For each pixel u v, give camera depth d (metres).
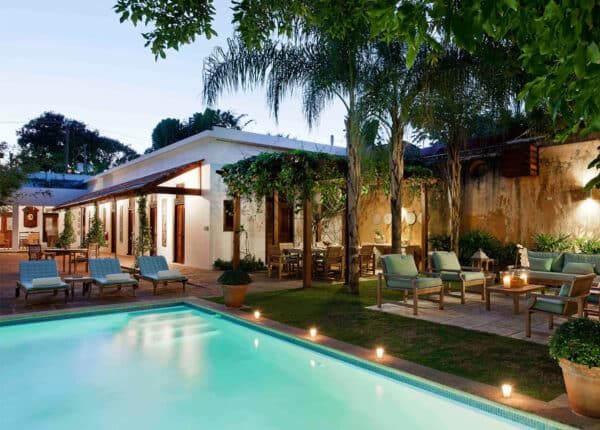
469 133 10.69
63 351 5.68
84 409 4.04
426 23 1.89
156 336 6.39
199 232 14.28
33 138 42.59
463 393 3.73
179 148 15.73
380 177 12.06
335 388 4.52
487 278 8.45
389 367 4.39
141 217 14.51
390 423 3.69
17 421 3.79
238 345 5.99
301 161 10.02
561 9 1.63
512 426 3.38
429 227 13.55
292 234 15.75
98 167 36.97
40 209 24.52
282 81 8.64
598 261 8.98
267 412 3.96
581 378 3.20
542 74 2.02
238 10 4.15
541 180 11.14
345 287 10.02
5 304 7.74
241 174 11.24
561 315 5.41
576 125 2.10
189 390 4.47
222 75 8.47
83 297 8.55
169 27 4.09
